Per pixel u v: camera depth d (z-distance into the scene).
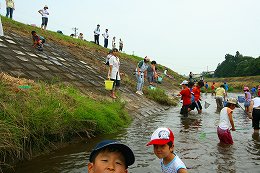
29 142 5.98
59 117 6.71
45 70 12.27
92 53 22.27
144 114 12.50
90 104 8.51
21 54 12.95
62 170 5.22
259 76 72.88
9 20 18.88
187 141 7.96
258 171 5.60
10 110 5.84
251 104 9.83
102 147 1.78
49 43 18.47
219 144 7.69
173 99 19.84
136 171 5.35
